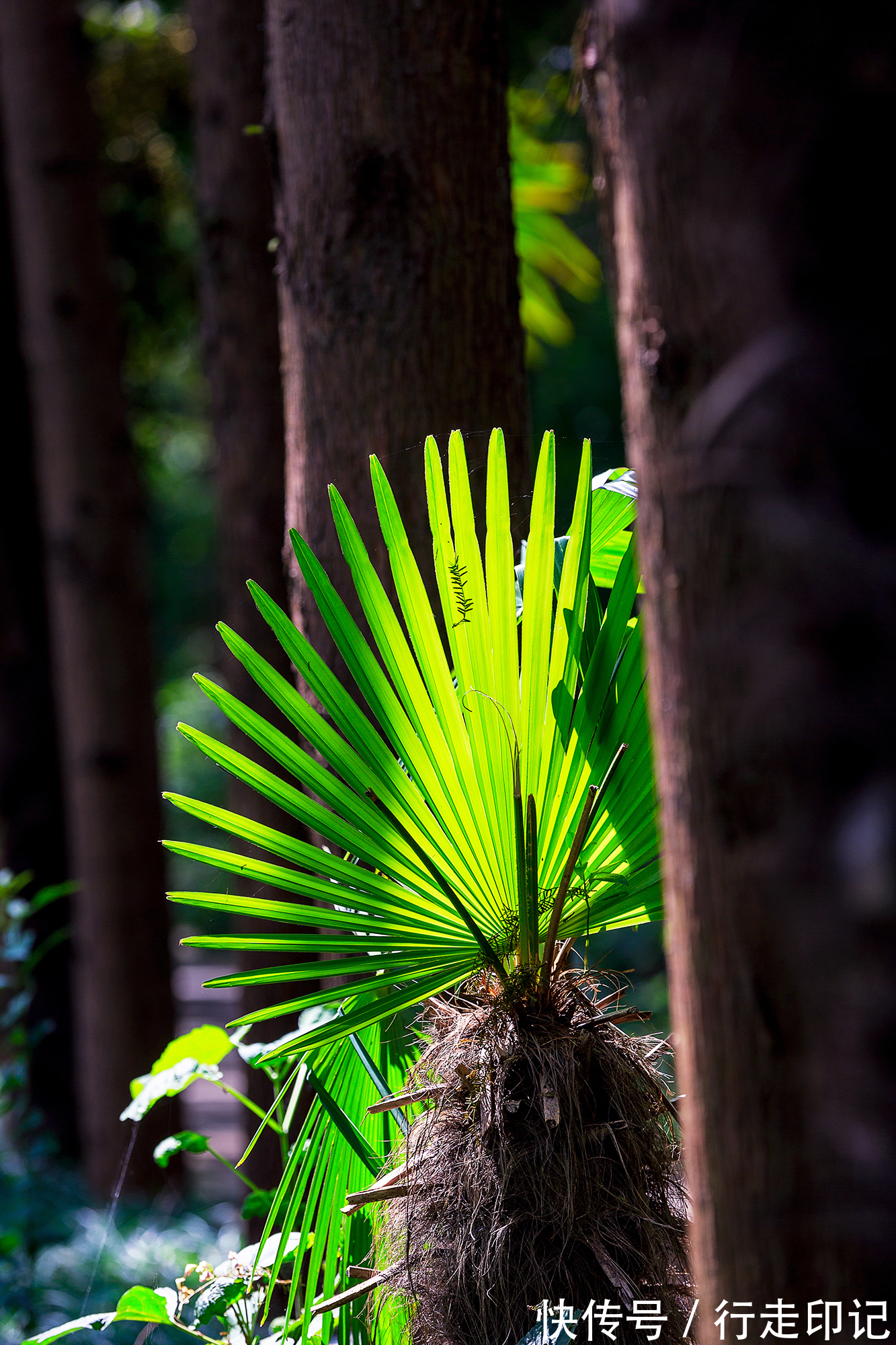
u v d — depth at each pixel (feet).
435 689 12.21
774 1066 10.59
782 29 10.45
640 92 10.70
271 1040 17.66
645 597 10.89
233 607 19.89
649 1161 12.21
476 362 13.74
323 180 13.69
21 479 34.58
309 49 13.71
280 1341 12.92
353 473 13.62
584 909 12.51
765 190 10.46
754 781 10.53
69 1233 22.80
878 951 10.38
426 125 13.65
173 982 30.78
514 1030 12.20
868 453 10.37
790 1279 10.61
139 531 31.30
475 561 12.17
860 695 10.39
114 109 40.47
